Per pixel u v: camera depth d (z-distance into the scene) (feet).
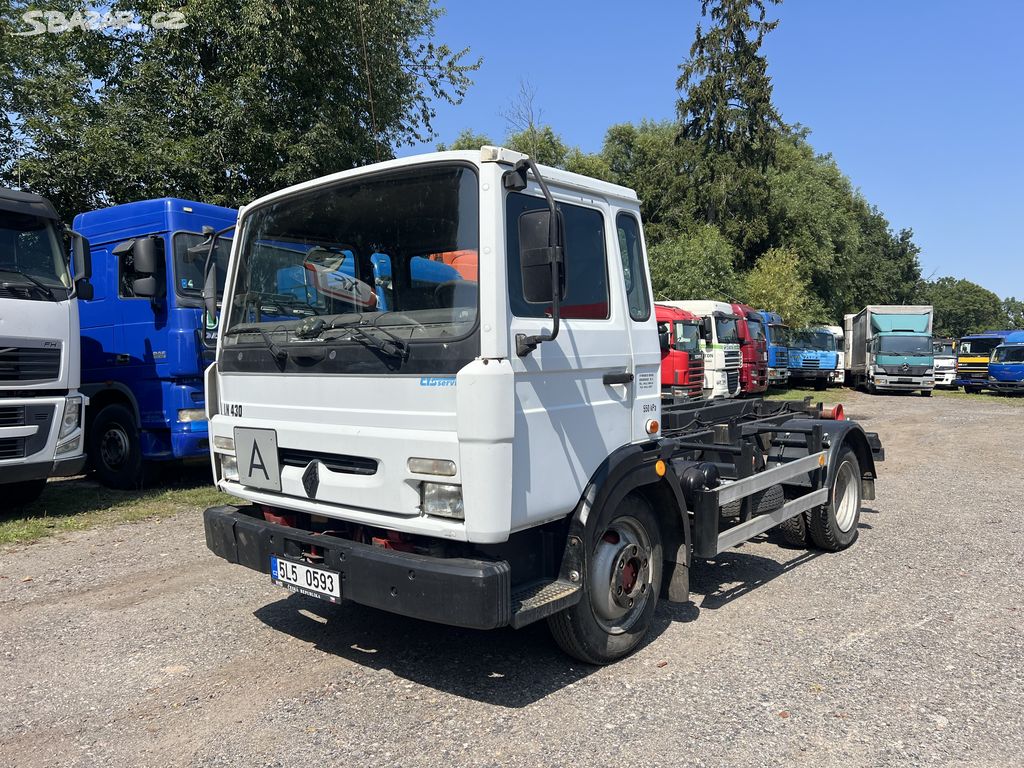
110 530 23.94
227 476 15.12
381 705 12.16
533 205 11.94
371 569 11.54
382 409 11.78
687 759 10.44
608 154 132.87
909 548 21.85
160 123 49.08
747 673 13.24
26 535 22.80
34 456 24.13
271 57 48.34
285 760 10.55
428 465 11.19
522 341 11.10
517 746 10.81
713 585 18.37
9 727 11.64
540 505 11.60
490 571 10.61
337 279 12.94
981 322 313.12
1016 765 10.30
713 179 111.96
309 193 13.42
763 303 98.32
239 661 13.97
